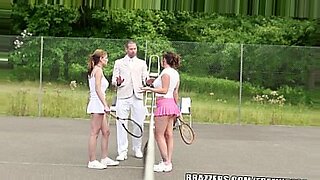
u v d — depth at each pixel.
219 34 30.20
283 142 13.71
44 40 18.41
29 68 18.36
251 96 18.41
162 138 9.10
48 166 9.34
